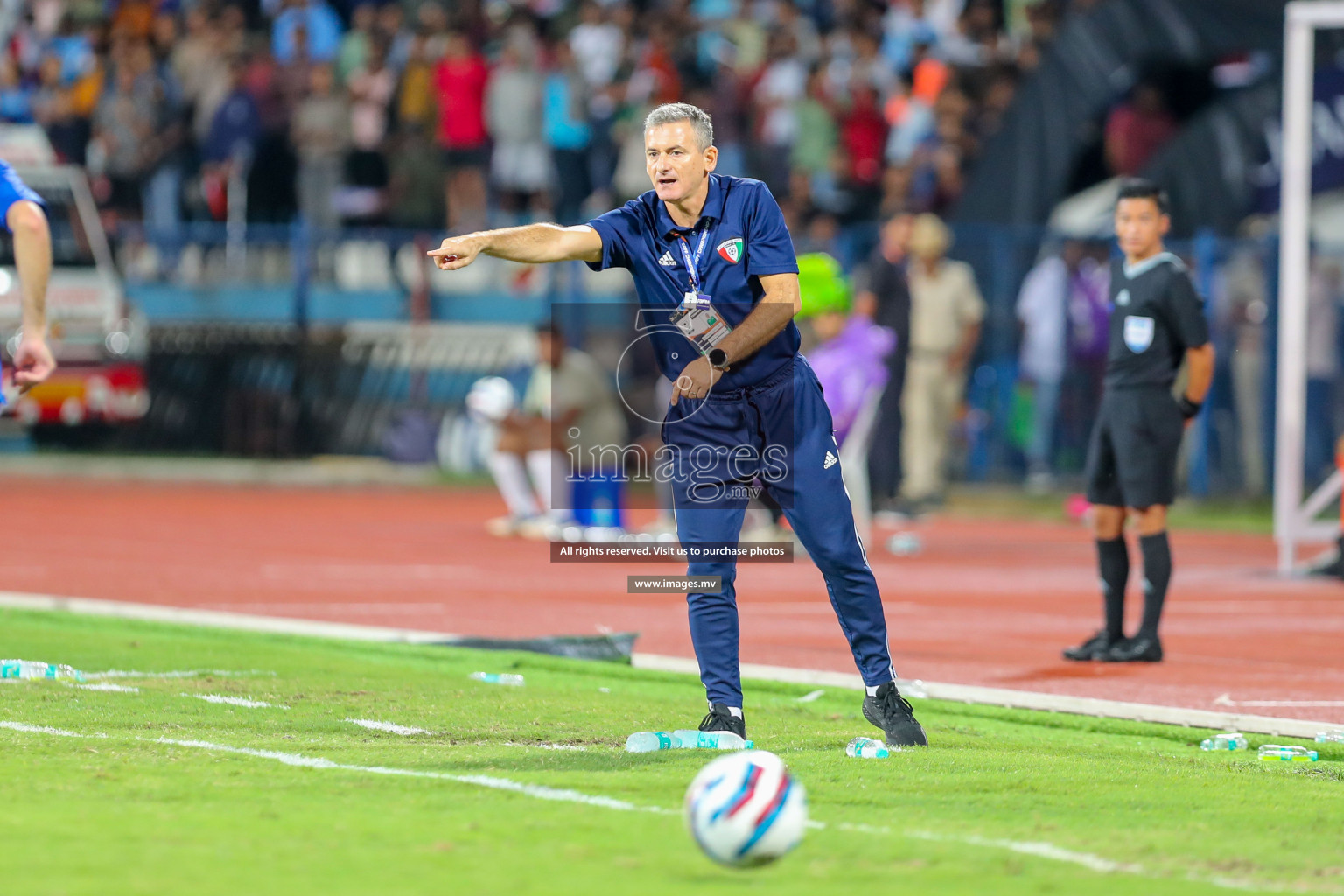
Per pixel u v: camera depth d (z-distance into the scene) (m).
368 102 64.62
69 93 67.62
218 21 66.62
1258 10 52.66
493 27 67.00
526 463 42.97
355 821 13.16
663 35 64.00
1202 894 11.62
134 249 62.09
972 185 57.62
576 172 62.03
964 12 64.06
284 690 19.66
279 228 62.62
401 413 61.25
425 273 62.19
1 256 54.50
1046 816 13.93
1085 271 52.69
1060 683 21.94
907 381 49.06
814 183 61.94
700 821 11.80
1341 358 50.06
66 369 54.62
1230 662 23.91
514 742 17.02
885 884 11.70
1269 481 50.66
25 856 11.95
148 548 37.81
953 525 47.19
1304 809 14.41
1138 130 55.81
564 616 27.66
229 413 61.91
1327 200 52.38
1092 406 52.75
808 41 65.75
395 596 30.12
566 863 12.05
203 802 13.70
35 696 18.70
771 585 32.59
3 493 52.47
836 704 19.89
